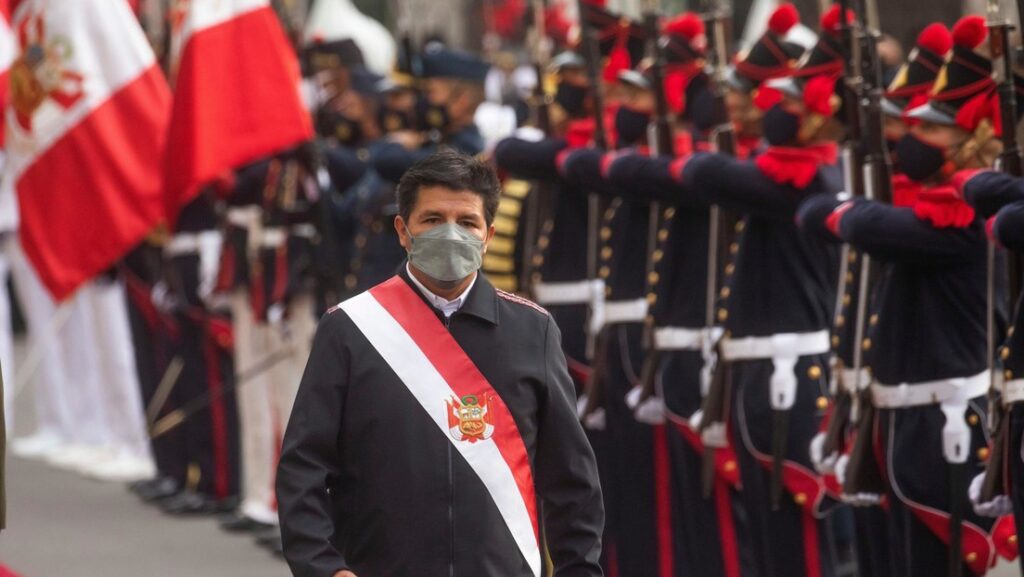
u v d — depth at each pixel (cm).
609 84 2006
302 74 2506
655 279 1817
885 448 1507
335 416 1158
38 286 3095
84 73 2231
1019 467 1370
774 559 1662
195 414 2592
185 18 2244
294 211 2344
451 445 1148
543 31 2088
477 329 1169
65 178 2228
